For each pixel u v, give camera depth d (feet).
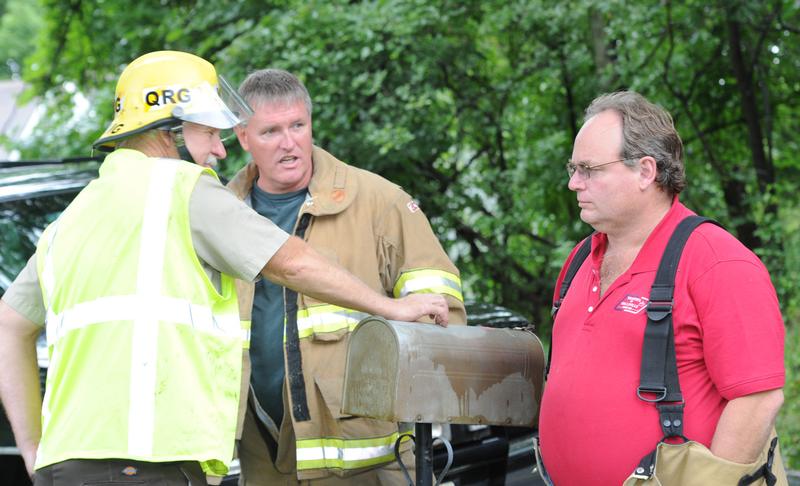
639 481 12.53
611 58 36.14
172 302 13.03
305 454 16.29
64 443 12.76
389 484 16.92
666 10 33.06
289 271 13.88
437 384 13.94
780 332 12.51
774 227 32.94
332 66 33.24
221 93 15.05
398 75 34.30
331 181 16.98
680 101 36.19
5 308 14.70
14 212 21.62
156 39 41.96
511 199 37.04
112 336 12.87
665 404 12.60
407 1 33.19
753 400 12.23
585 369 13.25
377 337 14.11
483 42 36.83
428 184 36.70
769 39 36.14
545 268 39.19
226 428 13.25
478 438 19.42
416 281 16.76
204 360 13.12
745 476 12.36
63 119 43.86
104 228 13.30
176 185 13.43
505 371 14.61
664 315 12.65
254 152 16.89
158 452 12.64
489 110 36.91
